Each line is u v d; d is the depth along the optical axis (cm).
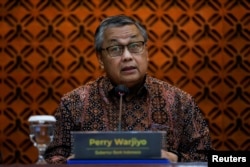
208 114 1121
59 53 1127
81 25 1130
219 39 1130
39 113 1120
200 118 584
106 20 569
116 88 510
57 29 1127
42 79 1127
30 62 1126
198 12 1133
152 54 1127
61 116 577
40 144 413
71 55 1129
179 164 376
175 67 1127
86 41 1130
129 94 579
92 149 391
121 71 559
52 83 1125
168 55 1126
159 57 1126
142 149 391
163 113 577
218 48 1127
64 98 588
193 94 1123
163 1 1135
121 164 368
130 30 557
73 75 1123
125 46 559
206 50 1127
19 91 1126
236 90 1123
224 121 1122
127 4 1134
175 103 583
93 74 1122
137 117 575
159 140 390
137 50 562
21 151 1113
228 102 1123
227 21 1134
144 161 389
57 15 1131
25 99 1123
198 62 1127
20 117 1119
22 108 1123
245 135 1119
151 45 1127
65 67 1125
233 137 1117
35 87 1125
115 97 580
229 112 1122
